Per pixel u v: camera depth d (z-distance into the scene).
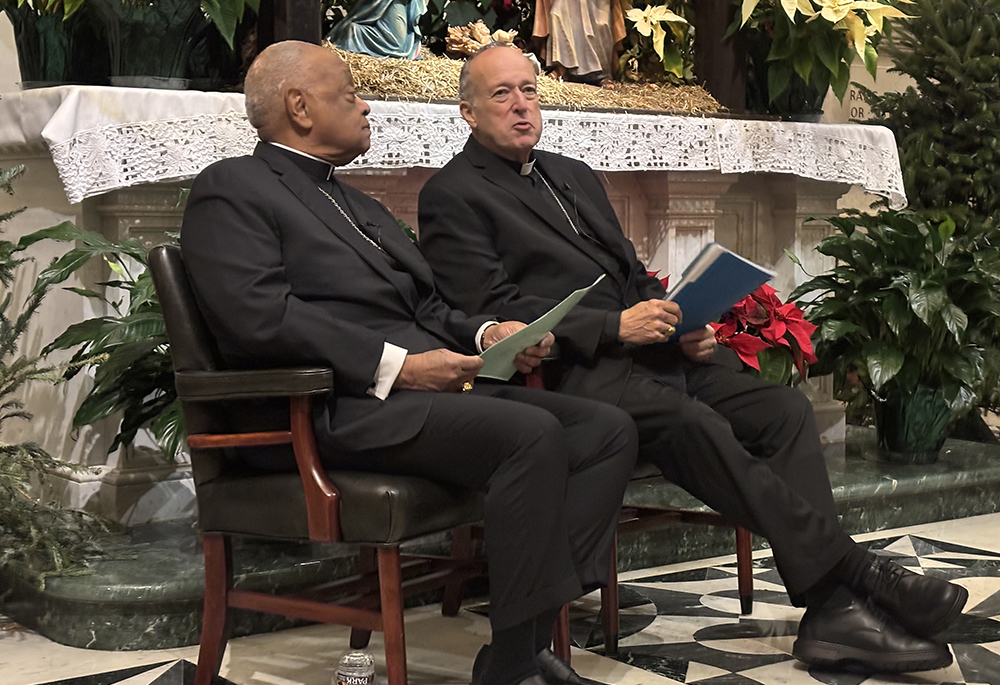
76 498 3.51
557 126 3.97
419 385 2.48
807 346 3.46
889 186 4.76
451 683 2.68
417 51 4.11
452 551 3.16
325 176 2.71
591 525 2.46
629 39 4.72
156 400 3.31
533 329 2.46
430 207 2.97
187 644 2.94
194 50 3.68
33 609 3.05
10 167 3.66
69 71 3.63
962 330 4.08
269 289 2.41
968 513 4.39
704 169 4.30
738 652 2.87
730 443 2.63
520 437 2.32
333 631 3.08
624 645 2.93
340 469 2.47
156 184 3.51
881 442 4.53
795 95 4.69
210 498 2.51
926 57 5.70
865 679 2.67
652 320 2.78
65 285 3.51
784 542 2.62
